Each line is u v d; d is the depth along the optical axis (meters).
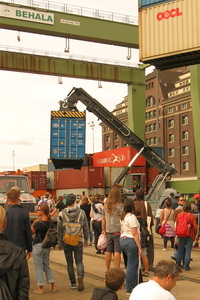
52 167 45.47
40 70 35.72
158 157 31.59
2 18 33.47
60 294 8.66
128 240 8.38
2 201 17.66
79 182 36.84
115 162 37.56
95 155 41.28
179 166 75.69
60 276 10.70
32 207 17.81
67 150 31.36
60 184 40.59
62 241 9.07
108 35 36.03
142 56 22.86
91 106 31.05
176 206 18.11
